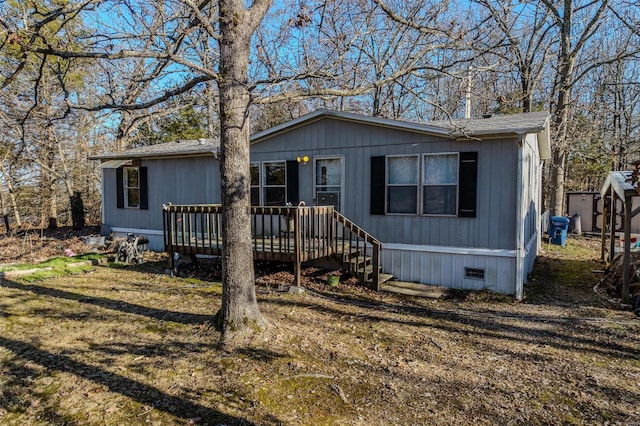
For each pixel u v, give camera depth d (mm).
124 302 6668
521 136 7094
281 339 4914
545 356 4621
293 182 9555
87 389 3799
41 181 16719
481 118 9766
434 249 7984
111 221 13180
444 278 7938
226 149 4727
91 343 4891
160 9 4914
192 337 4977
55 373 4125
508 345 4957
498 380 4016
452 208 7840
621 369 4270
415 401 3594
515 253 7215
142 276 8828
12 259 10641
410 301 6992
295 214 7375
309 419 3293
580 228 15703
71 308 6336
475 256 7621
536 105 17797
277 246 8383
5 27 4180
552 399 3639
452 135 7508
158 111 7562
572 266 9977
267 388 3787
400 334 5316
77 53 4238
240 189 4812
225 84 4617
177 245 8898
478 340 5125
